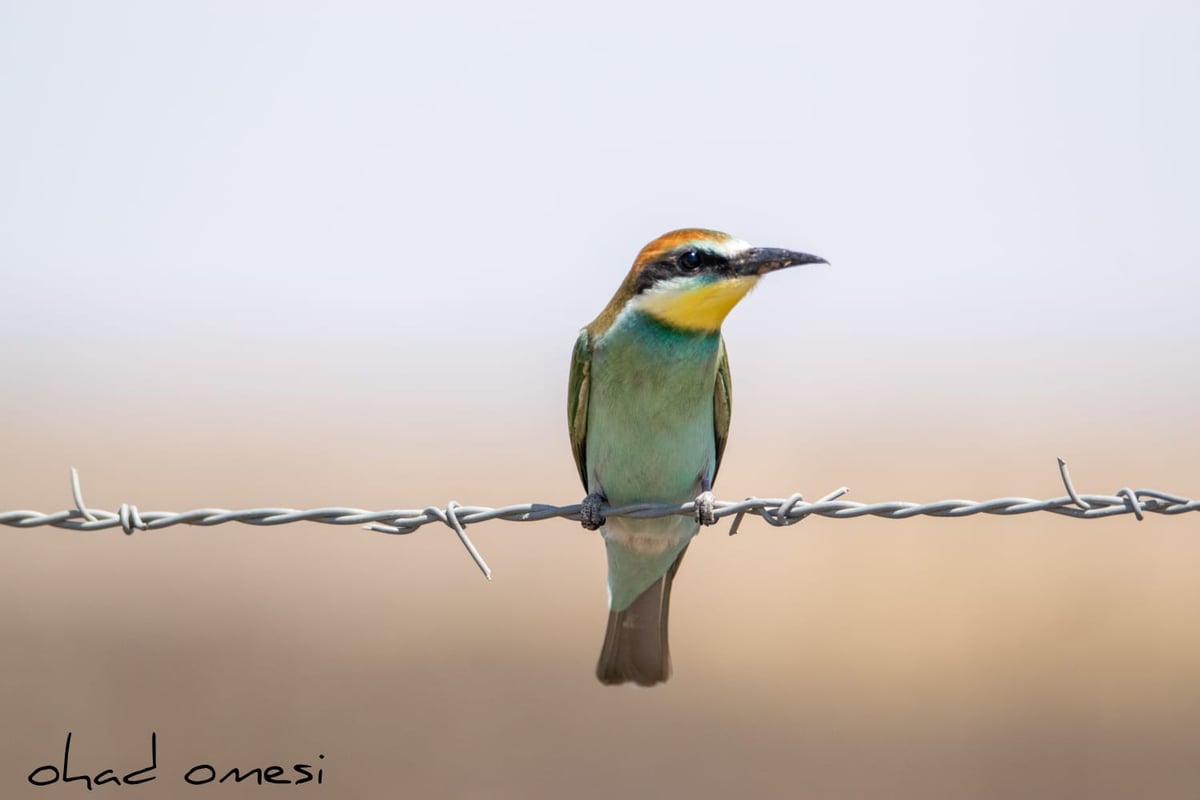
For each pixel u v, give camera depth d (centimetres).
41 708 1443
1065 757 1422
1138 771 1391
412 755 1389
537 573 2081
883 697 1573
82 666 1572
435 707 1510
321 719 1458
